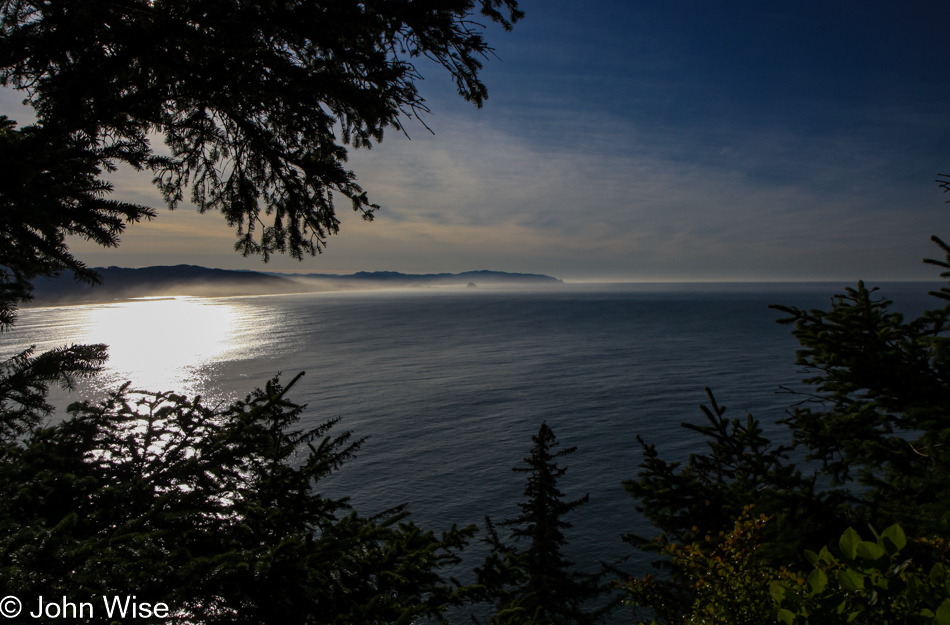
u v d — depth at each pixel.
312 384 134.88
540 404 111.19
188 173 4.45
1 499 3.54
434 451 79.25
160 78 3.18
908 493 5.41
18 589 2.67
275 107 3.90
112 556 3.04
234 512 4.40
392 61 3.55
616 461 72.75
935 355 5.50
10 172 2.41
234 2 3.09
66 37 2.76
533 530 16.64
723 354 179.88
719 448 6.55
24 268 2.88
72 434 4.43
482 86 4.04
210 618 3.43
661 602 4.40
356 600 4.35
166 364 161.75
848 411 6.25
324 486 64.69
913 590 2.33
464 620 30.47
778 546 5.20
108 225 2.83
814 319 6.06
